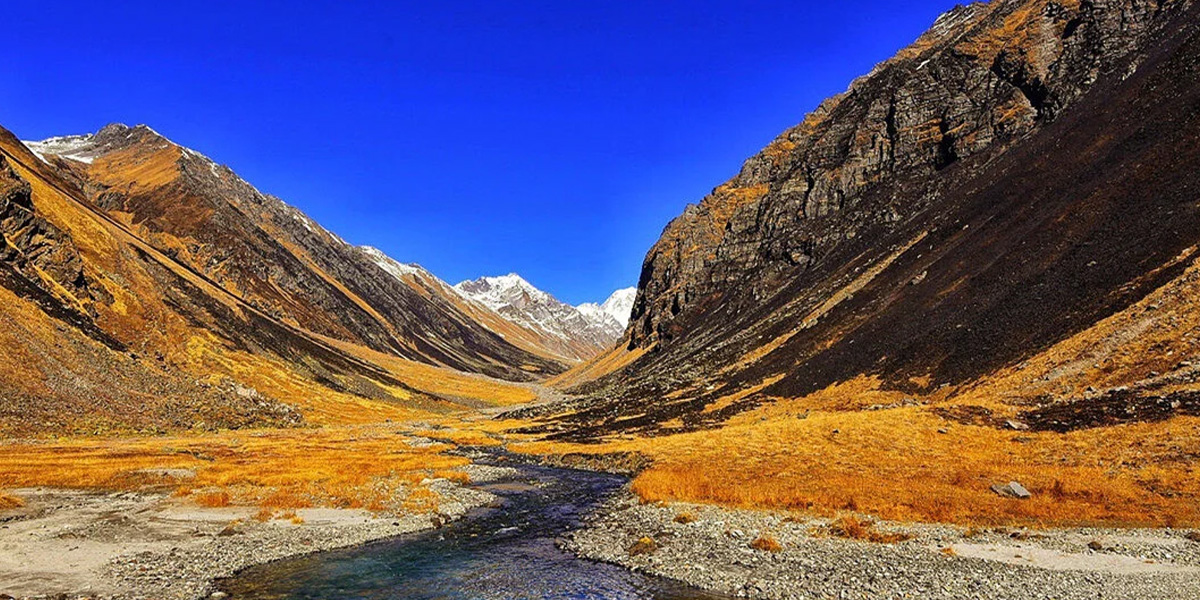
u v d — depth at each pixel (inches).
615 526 1412.4
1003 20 6998.0
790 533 1241.4
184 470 1998.0
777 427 2407.7
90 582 920.9
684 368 5251.0
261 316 7293.3
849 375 3257.9
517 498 1859.0
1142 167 3046.3
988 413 2041.1
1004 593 847.7
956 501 1370.6
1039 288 2805.1
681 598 904.3
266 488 1779.0
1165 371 1775.3
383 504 1631.4
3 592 858.1
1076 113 4643.2
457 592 947.3
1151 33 5024.6
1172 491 1282.0
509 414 5964.6
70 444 2586.1
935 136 6363.2
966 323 2967.5
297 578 1011.3
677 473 1964.8
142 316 4891.7
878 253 5049.2
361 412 5684.1
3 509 1376.7
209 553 1120.8
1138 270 2377.0
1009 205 4013.3
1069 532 1156.5
